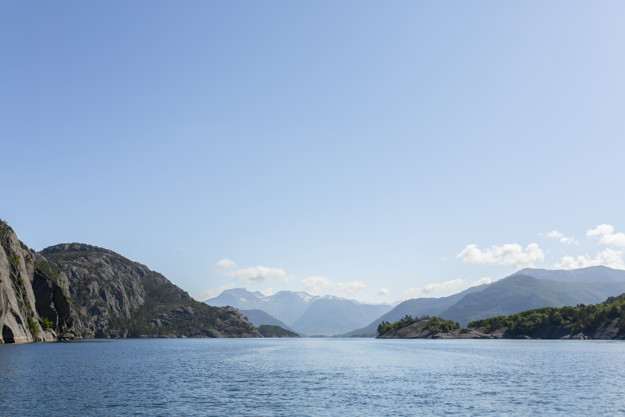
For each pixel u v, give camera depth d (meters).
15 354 140.88
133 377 89.31
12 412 53.06
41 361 118.75
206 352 194.25
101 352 173.50
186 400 63.56
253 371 106.19
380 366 121.00
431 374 99.56
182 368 111.62
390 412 56.69
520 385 80.44
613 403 62.53
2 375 86.38
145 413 54.25
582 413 56.12
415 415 54.94
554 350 188.50
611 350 186.25
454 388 77.12
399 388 77.19
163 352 188.12
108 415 52.62
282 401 63.72
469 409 58.62
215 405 60.16
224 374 98.62
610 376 93.31
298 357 162.38
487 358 146.62
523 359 139.88
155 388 74.62
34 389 70.06
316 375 97.94
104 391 70.00
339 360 145.50
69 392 67.88
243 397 66.75
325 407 59.47
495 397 67.62
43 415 51.88
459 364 124.88
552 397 67.50
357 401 64.12
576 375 95.31
